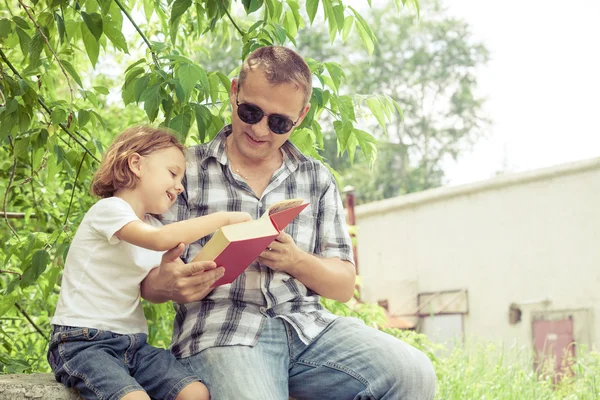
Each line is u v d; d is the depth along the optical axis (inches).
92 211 99.8
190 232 96.5
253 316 104.6
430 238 562.9
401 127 1254.9
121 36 122.0
